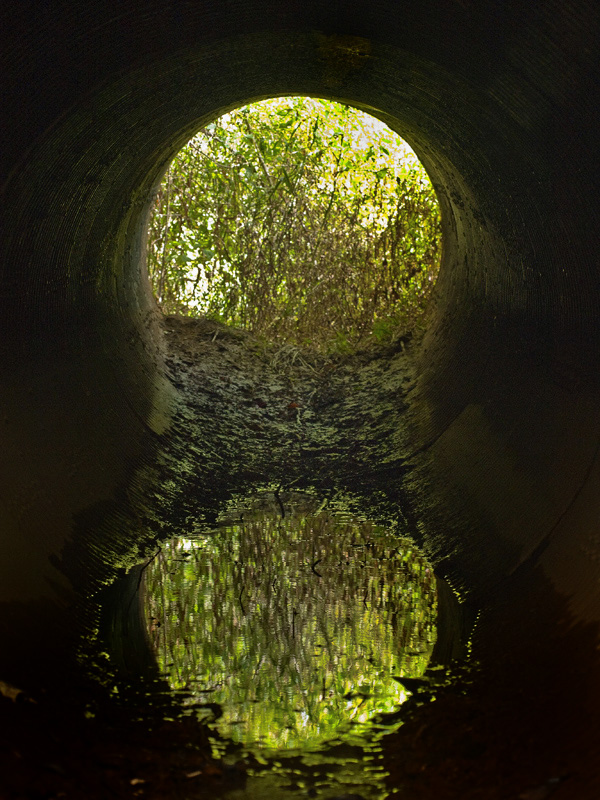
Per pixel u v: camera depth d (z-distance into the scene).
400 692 4.18
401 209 11.14
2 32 4.16
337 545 6.43
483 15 4.52
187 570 5.88
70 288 6.57
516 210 6.07
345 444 8.54
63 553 5.04
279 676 4.34
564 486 5.02
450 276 9.24
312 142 11.20
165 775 3.36
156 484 7.04
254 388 9.84
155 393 8.38
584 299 5.18
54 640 4.18
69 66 4.88
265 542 6.49
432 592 5.50
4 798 2.73
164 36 5.28
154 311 10.12
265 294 11.51
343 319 11.34
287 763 3.58
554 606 4.30
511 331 6.64
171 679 4.31
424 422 8.04
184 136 7.99
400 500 7.13
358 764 3.56
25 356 5.80
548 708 3.53
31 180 5.41
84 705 3.75
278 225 11.39
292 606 5.30
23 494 5.04
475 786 3.20
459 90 5.69
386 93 6.91
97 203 6.75
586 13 3.86
